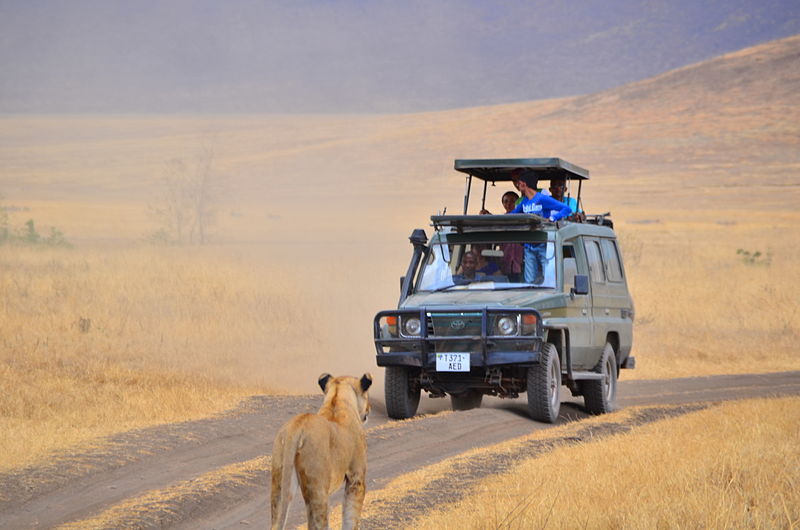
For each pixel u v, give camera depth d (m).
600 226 34.59
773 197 184.25
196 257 77.75
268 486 20.23
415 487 19.89
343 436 15.48
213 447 23.28
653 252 92.88
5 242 80.75
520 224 29.97
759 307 58.88
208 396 30.28
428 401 34.50
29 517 17.39
